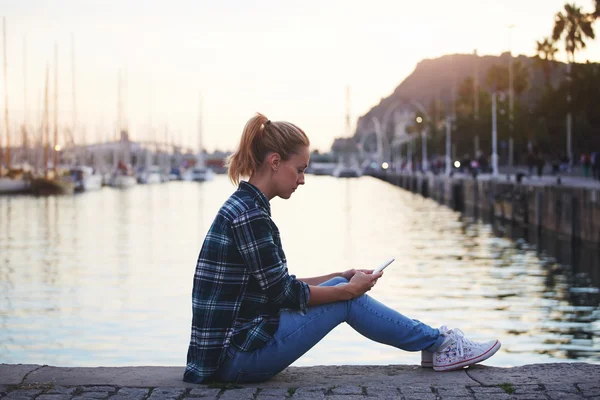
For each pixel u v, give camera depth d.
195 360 4.99
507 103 101.62
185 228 51.16
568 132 70.88
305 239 43.69
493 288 24.34
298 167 4.94
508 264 31.00
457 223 54.28
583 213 35.81
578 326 18.03
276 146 4.88
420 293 23.16
